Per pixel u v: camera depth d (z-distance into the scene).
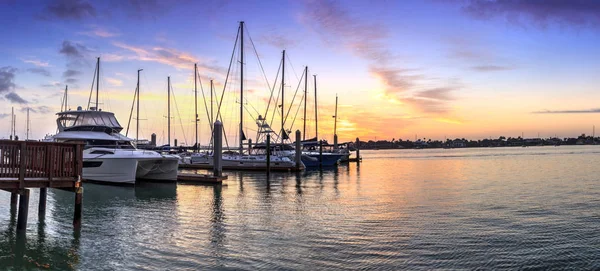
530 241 13.52
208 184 31.61
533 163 63.41
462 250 12.48
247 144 49.28
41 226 15.75
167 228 15.48
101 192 26.36
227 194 25.75
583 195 24.53
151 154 30.66
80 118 32.22
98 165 29.84
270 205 21.14
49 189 26.81
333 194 25.73
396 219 17.17
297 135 46.28
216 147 32.53
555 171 45.12
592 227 15.58
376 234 14.46
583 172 43.12
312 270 10.71
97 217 17.77
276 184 32.12
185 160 51.44
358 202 22.16
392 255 11.98
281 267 10.94
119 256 11.91
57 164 14.39
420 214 18.34
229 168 46.75
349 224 16.16
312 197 24.30
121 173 29.38
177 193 26.22
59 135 30.30
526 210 19.31
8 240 13.65
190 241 13.52
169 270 10.72
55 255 12.02
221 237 14.05
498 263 11.30
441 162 72.56
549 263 11.33
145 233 14.66
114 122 32.94
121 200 22.98
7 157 13.56
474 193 25.98
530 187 29.20
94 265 11.16
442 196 24.62
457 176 40.03
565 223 16.31
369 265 11.10
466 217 17.59
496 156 100.25
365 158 103.38
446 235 14.30
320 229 15.25
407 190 27.88
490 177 38.38
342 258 11.69
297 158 46.28
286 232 14.77
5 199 22.50
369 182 33.94
